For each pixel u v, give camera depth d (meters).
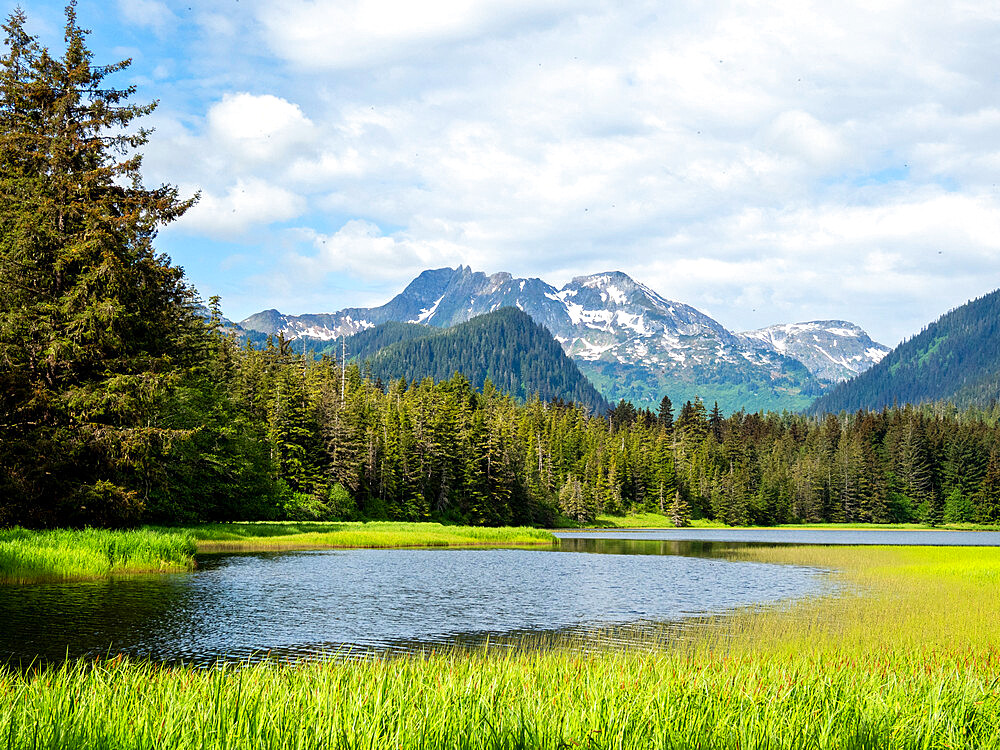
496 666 11.73
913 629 22.06
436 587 35.62
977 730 8.59
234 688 8.77
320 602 29.05
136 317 42.91
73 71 41.53
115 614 23.53
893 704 9.12
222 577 34.94
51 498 38.97
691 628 23.97
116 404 38.34
